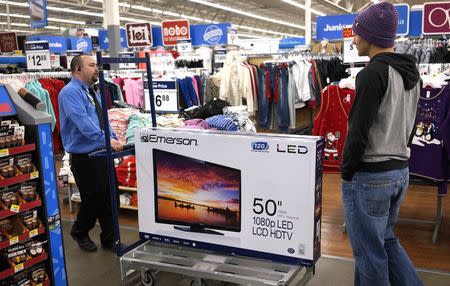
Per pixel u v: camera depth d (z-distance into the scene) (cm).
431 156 359
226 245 282
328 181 598
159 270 308
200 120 397
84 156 347
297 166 253
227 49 914
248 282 259
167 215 299
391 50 219
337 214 460
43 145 257
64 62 866
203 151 278
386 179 212
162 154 292
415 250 362
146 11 1889
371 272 220
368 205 215
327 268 333
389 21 211
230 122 375
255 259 276
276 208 263
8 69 715
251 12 2106
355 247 224
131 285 315
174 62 719
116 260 356
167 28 973
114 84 561
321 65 782
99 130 335
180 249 299
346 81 396
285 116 742
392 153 212
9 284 249
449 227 411
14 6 1664
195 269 274
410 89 212
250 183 268
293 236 261
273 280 256
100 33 1195
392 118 208
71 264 350
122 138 415
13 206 245
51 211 265
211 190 280
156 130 295
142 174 303
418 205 477
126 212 475
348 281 312
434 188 538
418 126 359
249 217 272
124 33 1134
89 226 376
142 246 308
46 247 265
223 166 274
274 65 738
